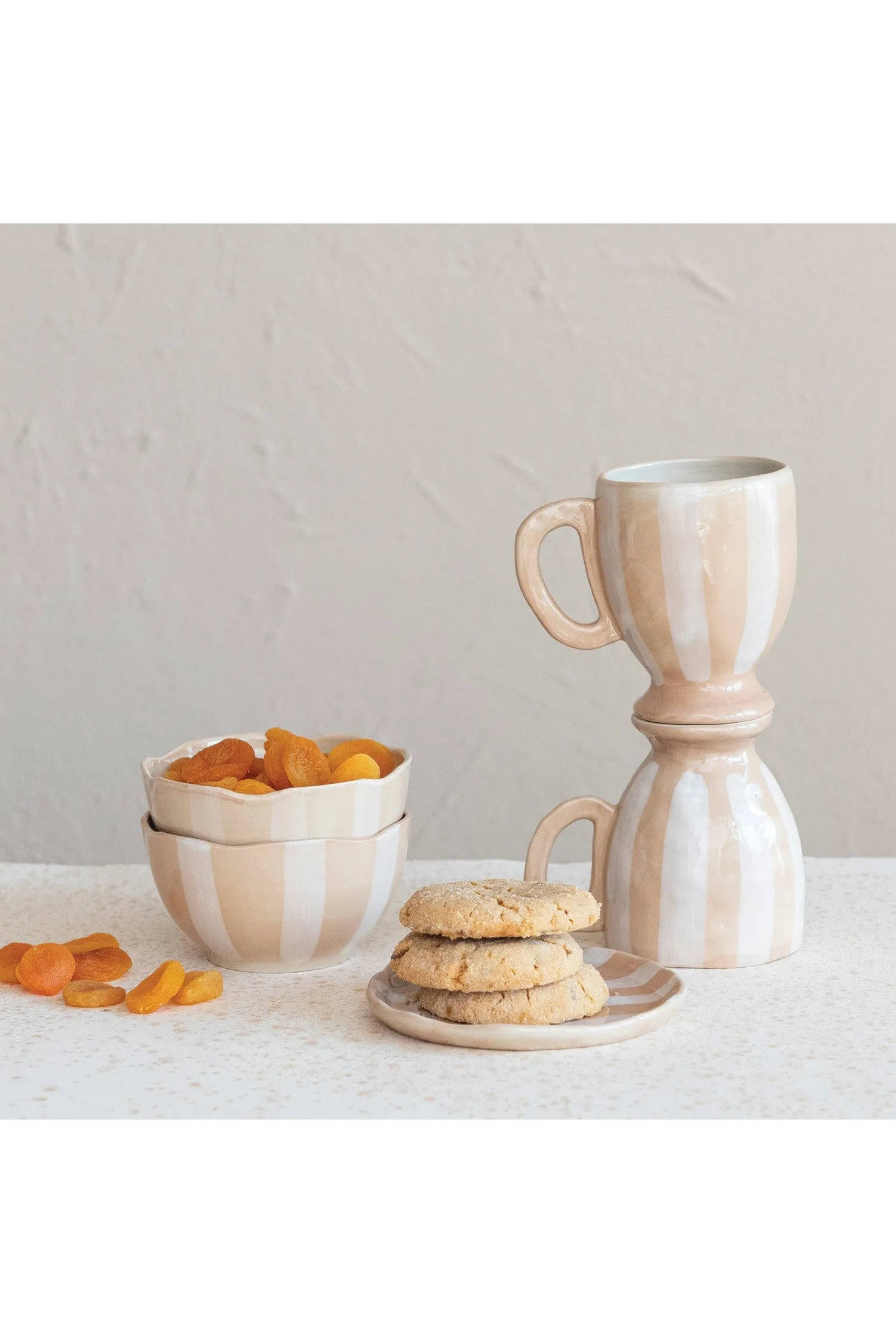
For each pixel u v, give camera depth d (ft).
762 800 2.60
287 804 2.41
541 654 5.65
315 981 2.56
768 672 5.67
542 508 2.63
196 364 5.48
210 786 2.43
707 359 5.48
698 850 2.55
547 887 2.37
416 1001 2.35
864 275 5.43
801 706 5.70
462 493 5.55
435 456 5.53
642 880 2.59
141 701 5.70
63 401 5.51
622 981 2.45
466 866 3.37
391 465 5.54
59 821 5.80
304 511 5.57
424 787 5.73
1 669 5.69
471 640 5.64
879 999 2.43
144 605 5.64
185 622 5.65
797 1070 2.13
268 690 5.68
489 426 5.51
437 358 5.47
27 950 2.63
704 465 2.73
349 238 5.39
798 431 5.52
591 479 5.54
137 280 5.42
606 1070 2.14
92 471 5.55
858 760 5.73
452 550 5.59
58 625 5.66
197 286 5.43
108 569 5.62
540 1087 2.07
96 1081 2.11
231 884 2.42
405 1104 2.02
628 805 2.64
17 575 5.62
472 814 5.74
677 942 2.58
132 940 2.83
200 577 5.62
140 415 5.51
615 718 5.69
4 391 5.50
